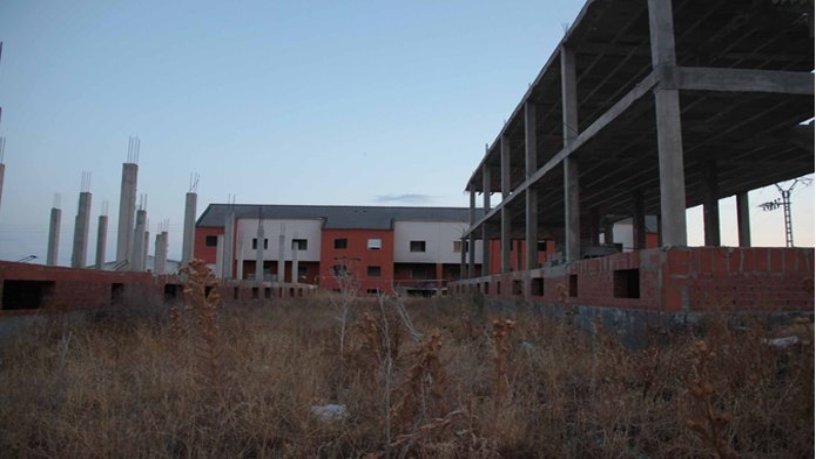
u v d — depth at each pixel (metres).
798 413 4.22
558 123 19.06
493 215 23.81
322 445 4.29
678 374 5.66
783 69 13.89
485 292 22.30
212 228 51.94
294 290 32.16
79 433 4.31
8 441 4.21
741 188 21.05
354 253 53.03
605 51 13.66
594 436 4.53
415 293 48.16
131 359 7.23
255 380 5.70
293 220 54.47
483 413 4.71
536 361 6.76
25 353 7.15
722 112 12.30
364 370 6.29
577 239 13.40
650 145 14.88
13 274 8.65
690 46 12.74
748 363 5.12
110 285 11.42
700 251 7.93
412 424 4.27
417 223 55.03
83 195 17.25
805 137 14.00
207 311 5.61
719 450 3.49
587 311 10.90
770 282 7.83
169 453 4.19
